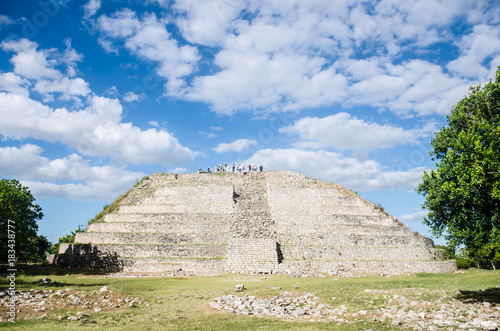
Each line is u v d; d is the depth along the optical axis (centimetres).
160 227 4847
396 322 1445
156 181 6644
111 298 2033
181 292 2422
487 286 2427
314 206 5556
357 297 2164
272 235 4678
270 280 3250
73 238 5309
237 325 1459
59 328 1304
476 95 1970
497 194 1541
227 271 3962
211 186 5834
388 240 4738
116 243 4512
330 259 4341
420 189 2009
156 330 1354
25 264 4250
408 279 3338
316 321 1544
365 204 5997
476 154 1667
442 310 1634
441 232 1909
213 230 4794
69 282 2683
